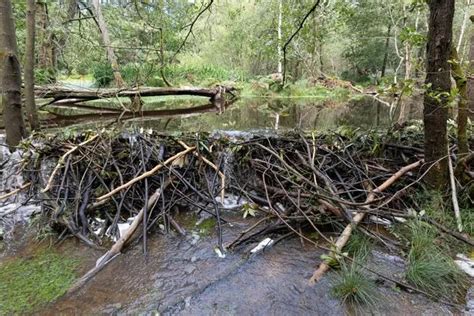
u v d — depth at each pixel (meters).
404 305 1.22
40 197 2.09
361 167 2.18
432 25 1.70
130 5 6.98
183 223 1.93
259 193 2.11
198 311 1.22
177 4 6.18
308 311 1.20
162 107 7.69
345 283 1.29
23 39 7.50
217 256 1.58
